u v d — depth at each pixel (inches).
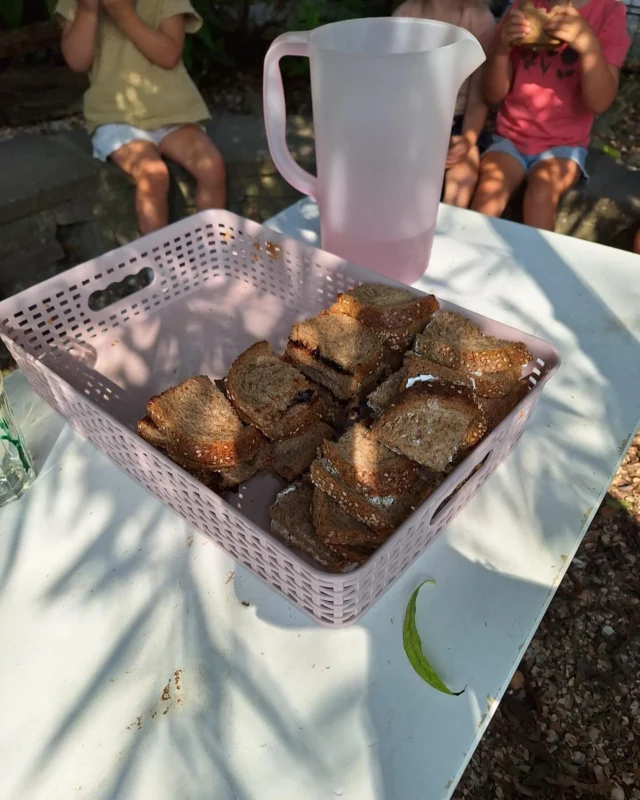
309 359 23.5
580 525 19.6
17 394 24.6
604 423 23.1
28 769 14.6
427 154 25.4
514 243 32.9
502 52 47.9
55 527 19.7
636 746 32.7
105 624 17.2
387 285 25.0
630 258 31.7
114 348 26.5
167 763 14.6
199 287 30.2
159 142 54.8
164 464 17.4
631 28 69.5
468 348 21.1
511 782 31.4
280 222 35.2
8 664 16.4
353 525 18.4
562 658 36.0
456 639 16.7
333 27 26.0
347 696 15.6
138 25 49.3
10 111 63.1
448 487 16.1
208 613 17.4
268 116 27.6
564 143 51.4
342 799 14.0
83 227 57.9
